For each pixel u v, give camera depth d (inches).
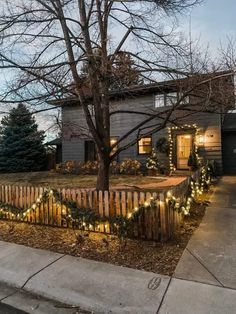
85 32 247.9
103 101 274.8
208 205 301.9
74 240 205.6
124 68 241.3
